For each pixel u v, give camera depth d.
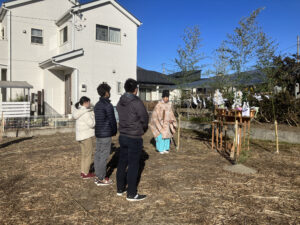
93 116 4.10
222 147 6.82
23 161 5.29
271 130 7.78
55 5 13.17
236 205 3.13
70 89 12.01
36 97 12.20
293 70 9.28
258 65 6.35
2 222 2.70
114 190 3.66
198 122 10.58
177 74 9.94
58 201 3.27
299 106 8.44
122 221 2.74
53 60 10.73
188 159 5.51
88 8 11.94
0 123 8.93
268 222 2.71
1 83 9.95
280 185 3.83
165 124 6.02
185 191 3.59
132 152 3.19
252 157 5.64
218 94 6.89
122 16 13.11
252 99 8.84
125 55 13.29
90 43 12.05
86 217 2.84
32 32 12.58
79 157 5.60
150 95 17.78
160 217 2.83
